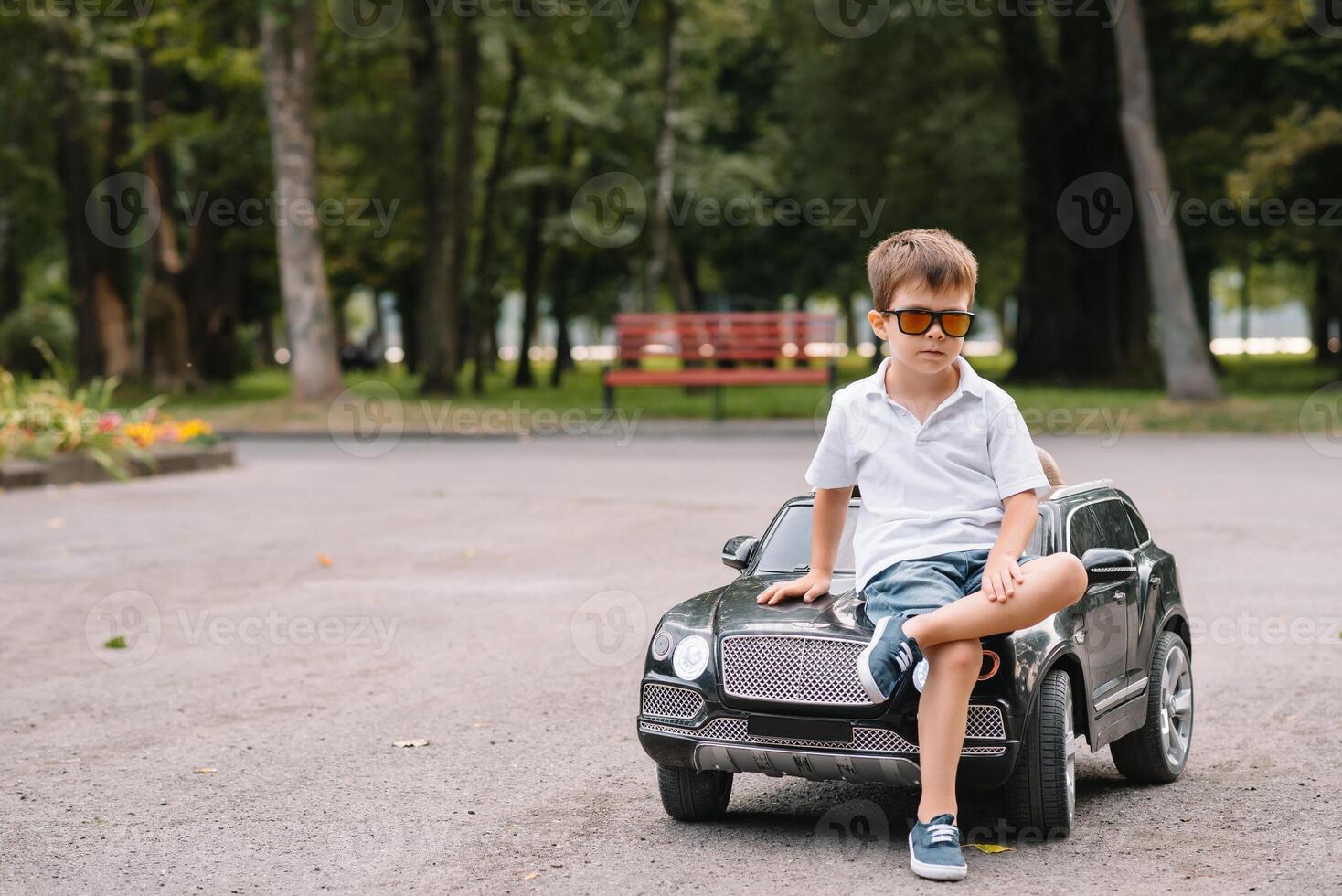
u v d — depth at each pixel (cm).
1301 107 3066
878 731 509
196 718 754
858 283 5197
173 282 4044
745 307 5369
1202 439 2245
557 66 3700
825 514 563
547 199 4462
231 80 3147
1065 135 3834
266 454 2223
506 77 4053
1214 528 1341
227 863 527
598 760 668
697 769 543
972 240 4188
